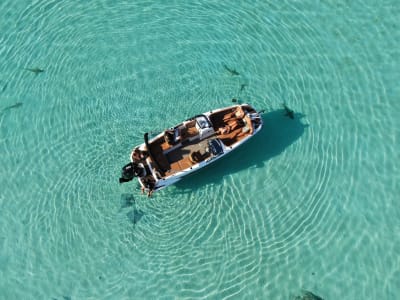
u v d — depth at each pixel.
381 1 28.03
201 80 26.00
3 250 22.39
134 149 22.94
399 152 23.72
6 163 24.42
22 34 28.02
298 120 24.66
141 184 22.03
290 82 25.61
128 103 25.73
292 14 27.72
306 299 20.48
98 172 23.94
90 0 29.02
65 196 23.47
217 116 23.95
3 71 26.91
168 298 21.00
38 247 22.39
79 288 21.45
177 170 22.72
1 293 21.44
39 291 21.45
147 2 28.72
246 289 20.98
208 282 21.23
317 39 26.83
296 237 21.98
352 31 27.05
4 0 29.06
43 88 26.33
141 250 22.12
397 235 21.81
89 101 25.89
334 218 22.31
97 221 22.81
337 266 21.27
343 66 25.98
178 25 27.78
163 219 22.70
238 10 27.98
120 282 21.48
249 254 21.73
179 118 25.12
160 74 26.36
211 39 27.16
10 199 23.55
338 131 24.31
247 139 23.28
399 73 25.72
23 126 25.38
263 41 26.86
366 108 24.84
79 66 26.86
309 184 23.14
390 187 22.89
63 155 24.52
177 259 21.83
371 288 20.73
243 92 25.45
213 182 23.39
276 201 22.84
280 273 21.27
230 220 22.53
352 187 22.95
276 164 23.70
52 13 28.59
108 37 27.69
